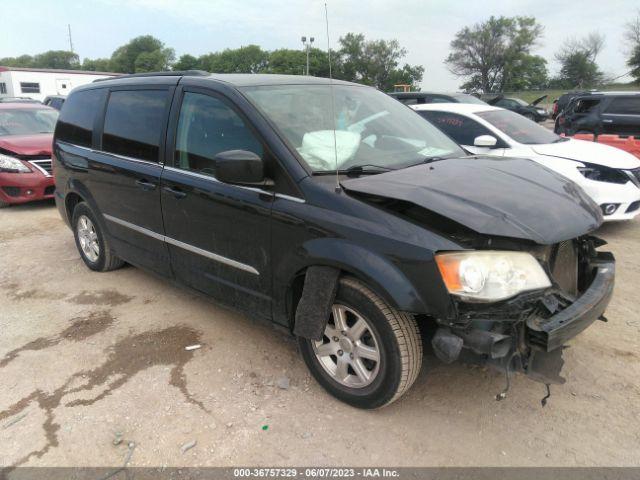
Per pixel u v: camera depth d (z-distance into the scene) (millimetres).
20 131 8555
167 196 3574
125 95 4145
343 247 2553
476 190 2660
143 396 2984
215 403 2910
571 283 2920
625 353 3332
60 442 2623
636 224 6402
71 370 3271
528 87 70938
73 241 6102
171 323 3889
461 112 6816
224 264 3297
